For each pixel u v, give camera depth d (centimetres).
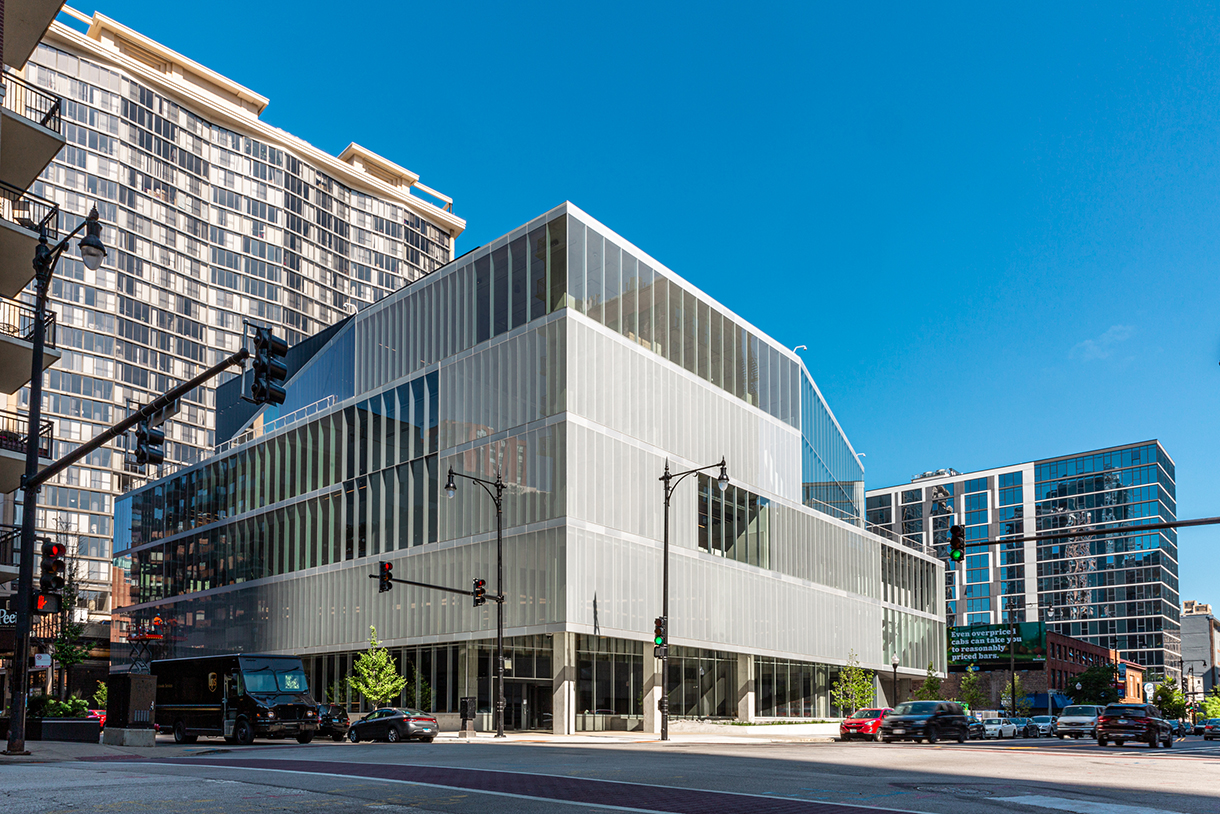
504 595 4328
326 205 16950
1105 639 16688
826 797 1362
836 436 7444
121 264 13900
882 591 7500
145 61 15262
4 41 3081
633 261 5125
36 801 1205
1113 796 1444
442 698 4862
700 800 1291
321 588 5716
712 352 5669
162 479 7681
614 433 4788
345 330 6138
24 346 2939
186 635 6931
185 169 15025
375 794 1320
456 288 5281
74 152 13638
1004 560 17775
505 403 4844
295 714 3116
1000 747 3394
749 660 5625
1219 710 15900
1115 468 17050
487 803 1226
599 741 3647
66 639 7631
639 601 4775
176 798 1249
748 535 5738
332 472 5834
